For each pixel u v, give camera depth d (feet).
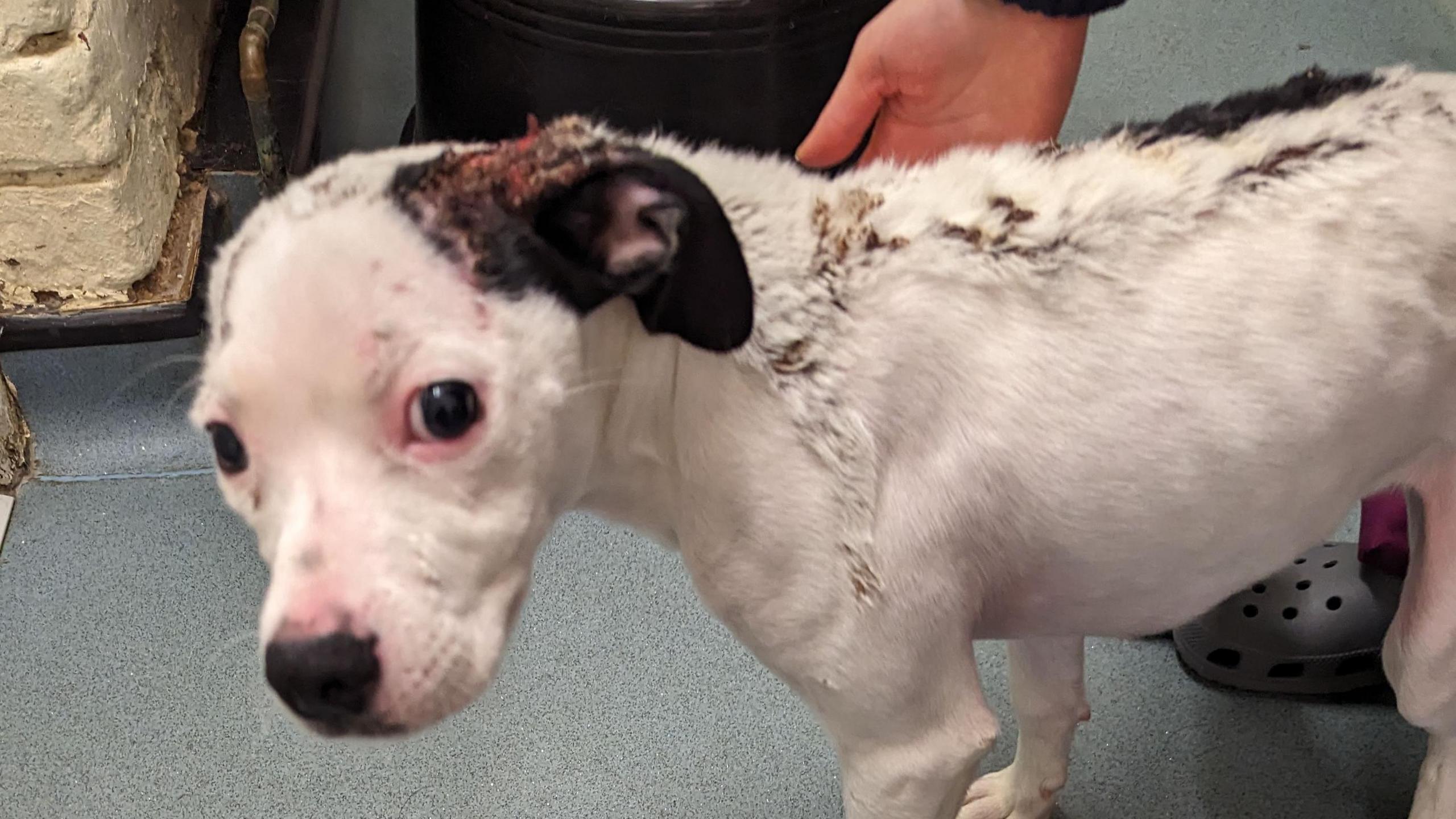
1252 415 2.45
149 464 4.72
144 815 3.79
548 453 2.20
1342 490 2.69
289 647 1.96
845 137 3.32
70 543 4.48
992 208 2.45
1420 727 3.26
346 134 5.67
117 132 4.29
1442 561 2.87
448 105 4.67
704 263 2.18
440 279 2.04
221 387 2.05
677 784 3.83
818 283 2.39
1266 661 3.90
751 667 4.11
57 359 4.76
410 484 2.06
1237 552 2.68
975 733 2.70
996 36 3.07
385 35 6.27
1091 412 2.43
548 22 4.18
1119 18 6.37
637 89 4.28
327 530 2.01
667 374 2.40
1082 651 3.34
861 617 2.47
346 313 1.98
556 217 2.15
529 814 3.77
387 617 2.00
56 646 4.20
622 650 4.16
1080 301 2.43
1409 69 2.66
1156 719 3.97
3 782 3.86
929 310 2.41
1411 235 2.46
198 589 4.36
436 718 2.09
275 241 2.06
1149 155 2.52
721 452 2.41
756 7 4.09
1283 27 6.28
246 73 4.57
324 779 3.86
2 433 4.56
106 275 4.59
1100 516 2.52
